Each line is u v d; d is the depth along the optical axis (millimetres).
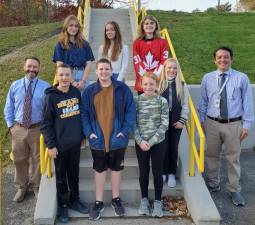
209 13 16172
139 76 6250
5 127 7996
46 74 9953
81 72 6188
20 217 5562
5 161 7172
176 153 5816
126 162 6121
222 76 5805
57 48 6148
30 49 12312
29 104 5715
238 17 15133
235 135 5805
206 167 6906
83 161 6160
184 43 11852
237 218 5574
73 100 5156
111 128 5176
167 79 5656
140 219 5395
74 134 5145
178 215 5473
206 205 5297
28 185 6191
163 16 15430
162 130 5266
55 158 5234
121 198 5773
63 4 23422
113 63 6293
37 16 26375
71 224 5277
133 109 5223
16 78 10078
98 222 5316
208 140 5992
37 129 5781
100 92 5180
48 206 5297
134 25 11312
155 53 6230
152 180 6023
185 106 5711
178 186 5906
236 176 5914
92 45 10359
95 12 12289
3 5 25812
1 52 12438
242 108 5805
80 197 5754
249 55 10711
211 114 5895
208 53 10992
